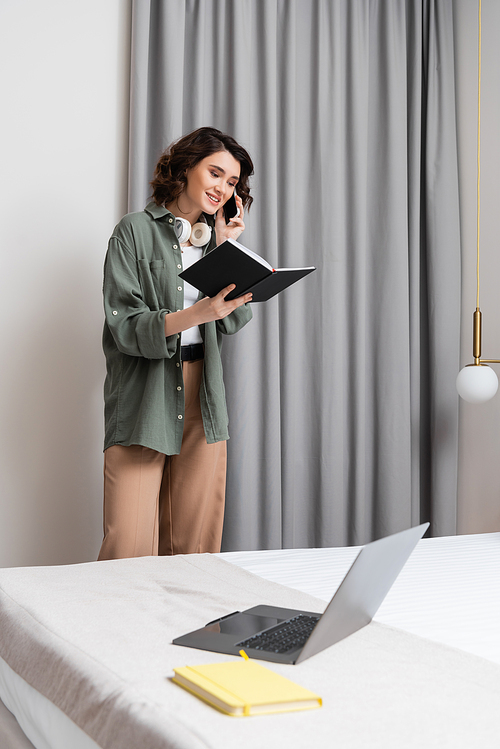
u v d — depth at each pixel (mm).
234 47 2379
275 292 1738
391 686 712
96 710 686
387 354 2672
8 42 2184
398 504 2648
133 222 1888
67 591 1065
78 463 2279
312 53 2604
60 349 2256
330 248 2574
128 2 2359
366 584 848
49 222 2240
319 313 2572
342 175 2623
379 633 911
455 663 797
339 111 2598
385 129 2695
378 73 2721
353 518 2625
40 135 2227
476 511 2744
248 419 2365
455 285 2787
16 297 2193
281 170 2531
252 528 2404
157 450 1803
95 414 2309
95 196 2311
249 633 849
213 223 2014
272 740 574
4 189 2178
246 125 2395
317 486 2568
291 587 1206
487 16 2705
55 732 775
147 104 2309
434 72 2783
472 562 1480
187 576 1207
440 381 2762
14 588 1070
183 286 1926
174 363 1894
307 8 2611
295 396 2572
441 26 2785
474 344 2434
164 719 615
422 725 617
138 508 1852
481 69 2742
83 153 2289
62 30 2258
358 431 2625
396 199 2676
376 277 2701
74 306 2277
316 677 728
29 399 2211
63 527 2256
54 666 800
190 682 677
